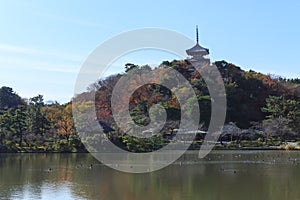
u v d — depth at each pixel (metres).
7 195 26.09
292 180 32.09
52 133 68.56
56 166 42.81
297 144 70.06
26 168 41.19
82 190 27.92
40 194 26.52
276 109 77.12
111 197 25.70
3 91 95.50
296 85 92.75
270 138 74.62
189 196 25.94
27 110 71.75
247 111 83.62
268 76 95.50
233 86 85.31
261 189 28.08
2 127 66.62
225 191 27.45
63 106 77.94
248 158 51.91
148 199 25.12
